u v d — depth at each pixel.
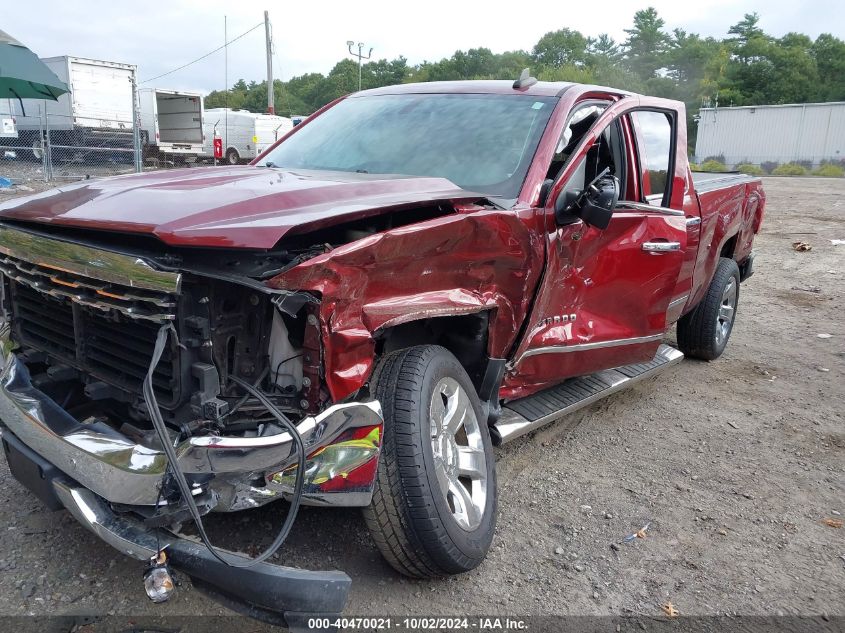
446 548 2.79
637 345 4.45
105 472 2.41
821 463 4.61
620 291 4.16
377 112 4.39
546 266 3.51
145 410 2.64
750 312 8.77
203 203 2.63
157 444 2.50
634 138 4.46
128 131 23.67
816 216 18.03
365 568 3.13
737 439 4.91
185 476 2.35
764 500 4.07
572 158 3.70
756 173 47.16
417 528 2.73
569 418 5.09
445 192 3.18
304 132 4.58
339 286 2.47
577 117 4.00
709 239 5.59
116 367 2.71
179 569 2.44
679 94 89.62
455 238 2.95
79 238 2.71
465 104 4.18
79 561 3.05
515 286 3.39
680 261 4.52
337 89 93.25
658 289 4.43
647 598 3.13
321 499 2.54
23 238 2.85
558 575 3.23
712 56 91.56
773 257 12.52
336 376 2.49
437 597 3.00
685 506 3.93
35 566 3.00
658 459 4.51
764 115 55.34
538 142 3.72
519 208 3.35
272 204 2.66
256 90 88.19
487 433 3.30
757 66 90.75
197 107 28.12
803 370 6.55
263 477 2.46
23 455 2.75
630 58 96.62
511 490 3.97
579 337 3.94
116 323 2.67
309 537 3.31
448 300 3.01
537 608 3.00
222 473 2.38
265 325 2.59
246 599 2.39
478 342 3.42
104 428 2.58
